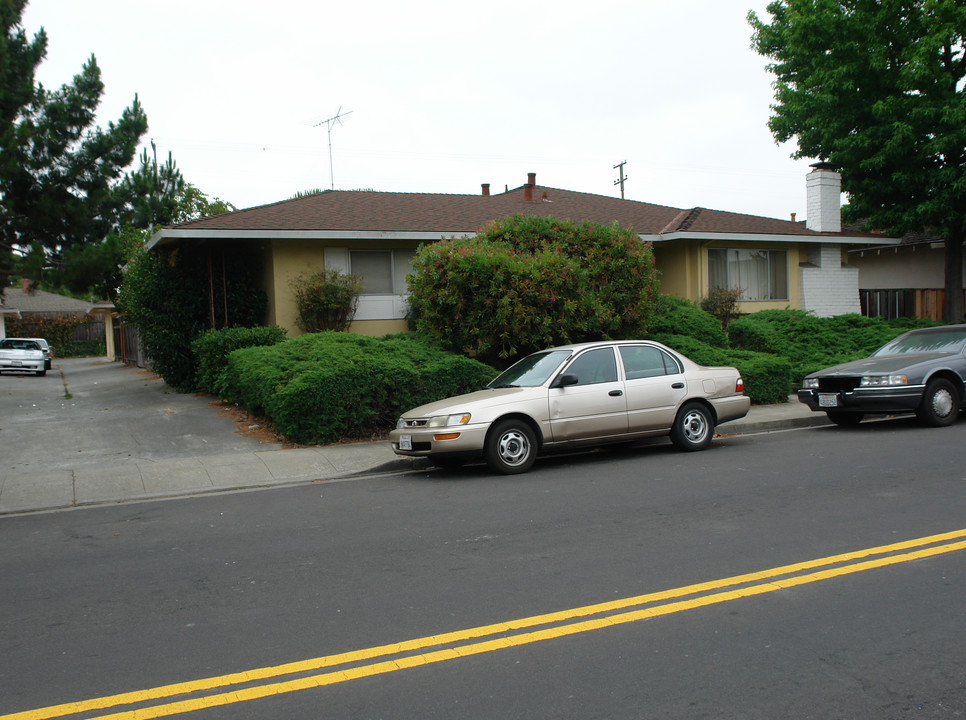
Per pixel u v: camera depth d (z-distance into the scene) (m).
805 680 3.83
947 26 19.48
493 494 8.41
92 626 4.85
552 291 14.06
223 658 4.29
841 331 19.59
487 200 22.52
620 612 4.76
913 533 6.20
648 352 10.79
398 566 5.86
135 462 10.64
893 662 4.00
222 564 6.13
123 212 24.56
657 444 11.76
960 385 12.14
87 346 46.56
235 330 16.27
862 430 12.18
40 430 13.43
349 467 10.40
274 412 11.99
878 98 21.17
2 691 3.94
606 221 21.20
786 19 22.34
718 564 5.61
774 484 8.23
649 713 3.54
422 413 9.72
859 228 26.08
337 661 4.20
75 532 7.55
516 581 5.39
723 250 21.14
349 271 17.95
